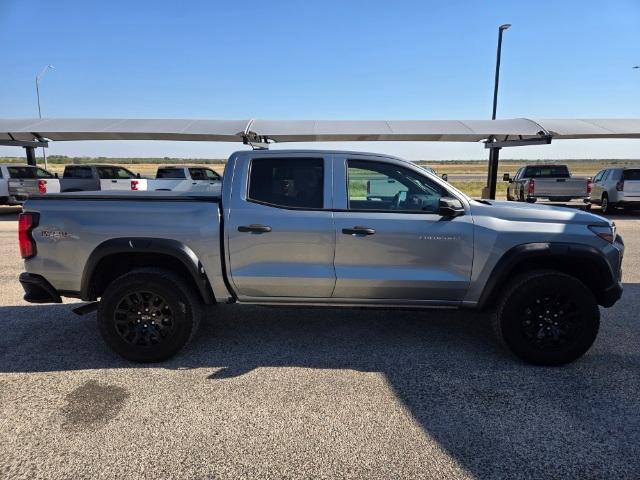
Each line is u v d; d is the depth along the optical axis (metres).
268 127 16.39
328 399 3.44
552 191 18.12
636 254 9.04
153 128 15.88
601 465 2.69
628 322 5.07
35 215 4.12
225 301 4.23
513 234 3.97
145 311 4.04
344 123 17.05
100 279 4.27
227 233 4.05
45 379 3.76
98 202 4.12
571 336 3.95
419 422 3.14
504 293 4.02
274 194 4.15
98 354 4.26
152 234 4.04
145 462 2.72
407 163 4.16
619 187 16.44
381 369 3.95
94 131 15.54
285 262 4.09
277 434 3.00
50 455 2.78
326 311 5.49
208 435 2.98
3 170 17.20
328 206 4.11
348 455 2.79
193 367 3.99
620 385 3.65
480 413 3.25
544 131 15.07
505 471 2.64
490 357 4.19
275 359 4.16
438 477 2.59
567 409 3.29
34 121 16.75
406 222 4.03
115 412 3.26
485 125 16.48
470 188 30.58
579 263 4.09
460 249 4.02
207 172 21.02
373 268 4.08
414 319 5.21
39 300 4.25
